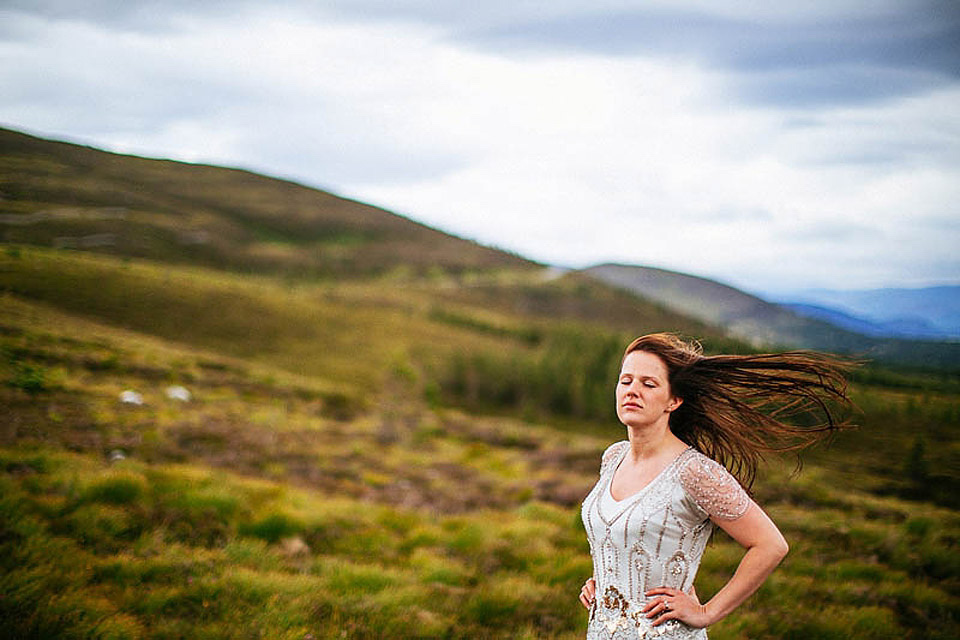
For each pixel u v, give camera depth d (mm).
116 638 4172
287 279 189875
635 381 2680
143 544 6211
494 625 5473
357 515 9281
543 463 21359
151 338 69875
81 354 34500
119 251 168625
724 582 6559
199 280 112875
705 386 2770
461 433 37531
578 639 5043
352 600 5559
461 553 7734
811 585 6781
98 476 7809
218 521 7512
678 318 139875
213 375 43250
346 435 26984
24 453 9711
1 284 70562
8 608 4207
